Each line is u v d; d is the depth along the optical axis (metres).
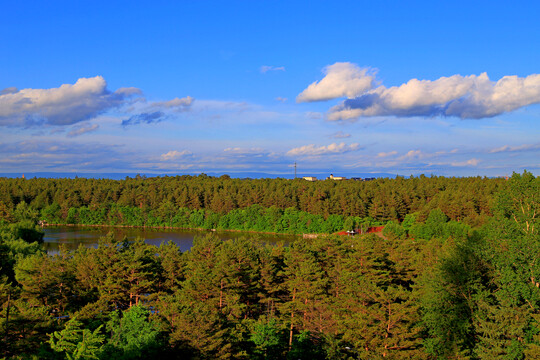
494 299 46.50
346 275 60.00
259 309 65.88
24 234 113.75
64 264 61.09
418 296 50.19
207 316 42.41
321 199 197.00
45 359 31.44
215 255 71.62
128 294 60.94
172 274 67.81
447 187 197.88
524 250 41.38
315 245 74.44
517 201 54.62
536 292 39.84
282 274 65.88
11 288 49.84
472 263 47.41
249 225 190.88
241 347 47.88
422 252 72.31
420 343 44.94
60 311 57.09
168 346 41.53
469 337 45.47
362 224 166.62
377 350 42.41
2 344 38.81
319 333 51.34
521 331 37.66
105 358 34.84
